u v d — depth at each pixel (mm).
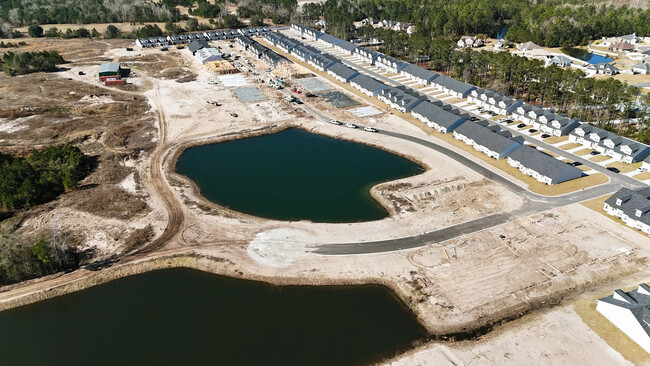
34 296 64938
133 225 80125
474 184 90688
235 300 63812
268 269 69000
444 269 67625
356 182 93688
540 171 90750
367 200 87000
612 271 65938
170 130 119062
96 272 69250
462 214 81000
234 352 55250
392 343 56125
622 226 75938
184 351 55656
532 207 82188
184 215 82875
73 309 63250
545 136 109562
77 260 72125
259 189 91625
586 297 61344
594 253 69750
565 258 68938
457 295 62781
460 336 56656
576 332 56062
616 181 89375
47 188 89938
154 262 71125
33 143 111562
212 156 106250
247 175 97250
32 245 73250
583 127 104875
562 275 65562
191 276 68688
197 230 78500
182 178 95938
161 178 95875
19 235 77188
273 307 62406
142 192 90562
